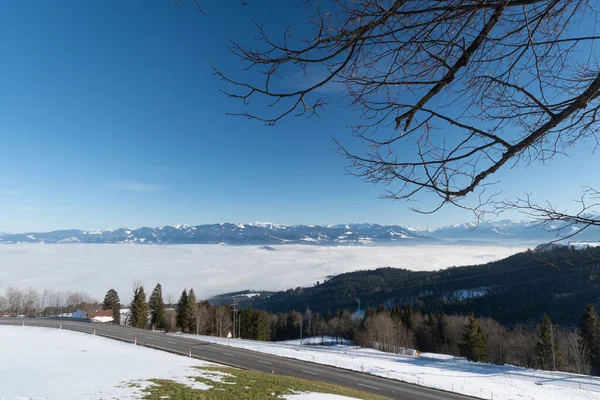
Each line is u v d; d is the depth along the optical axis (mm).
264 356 31406
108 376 15625
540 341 43969
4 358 20969
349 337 82688
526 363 47656
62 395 11547
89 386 13164
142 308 71125
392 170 2344
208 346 35625
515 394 23328
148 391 12688
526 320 60219
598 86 1811
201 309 71375
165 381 14875
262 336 76188
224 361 27938
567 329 52938
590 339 41594
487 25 1882
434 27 2090
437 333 63719
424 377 26625
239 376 17734
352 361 31250
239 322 76375
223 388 14211
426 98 2150
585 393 23906
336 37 1971
